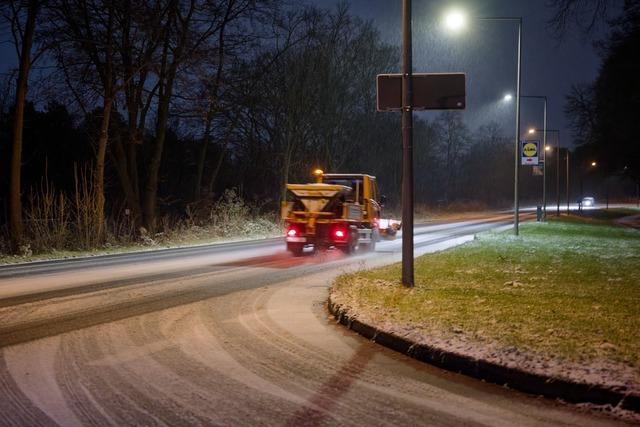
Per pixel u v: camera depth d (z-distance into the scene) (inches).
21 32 950.4
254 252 914.1
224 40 1310.3
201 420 211.3
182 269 671.1
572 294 450.9
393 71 1770.4
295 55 1547.7
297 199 847.1
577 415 220.1
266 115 1651.1
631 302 413.4
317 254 876.6
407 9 470.0
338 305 400.8
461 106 470.3
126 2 1061.1
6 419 211.3
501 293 453.7
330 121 1675.7
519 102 1171.3
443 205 3385.8
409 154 487.5
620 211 3710.6
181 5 1192.2
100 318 387.5
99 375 264.1
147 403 228.7
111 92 1078.4
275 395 239.5
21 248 859.4
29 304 436.8
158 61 1175.6
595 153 2390.5
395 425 208.2
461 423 210.8
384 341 323.9
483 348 285.6
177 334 344.5
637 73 1550.2
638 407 220.1
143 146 1662.2
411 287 486.9
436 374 272.5
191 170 1921.8
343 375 268.5
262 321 384.5
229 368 277.0
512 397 240.8
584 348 285.0
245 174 1879.9
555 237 1155.9
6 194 1587.1
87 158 1680.6
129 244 1034.1
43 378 258.8
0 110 1558.8
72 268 681.6
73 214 1018.7
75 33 1056.8
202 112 1317.7
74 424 207.3
